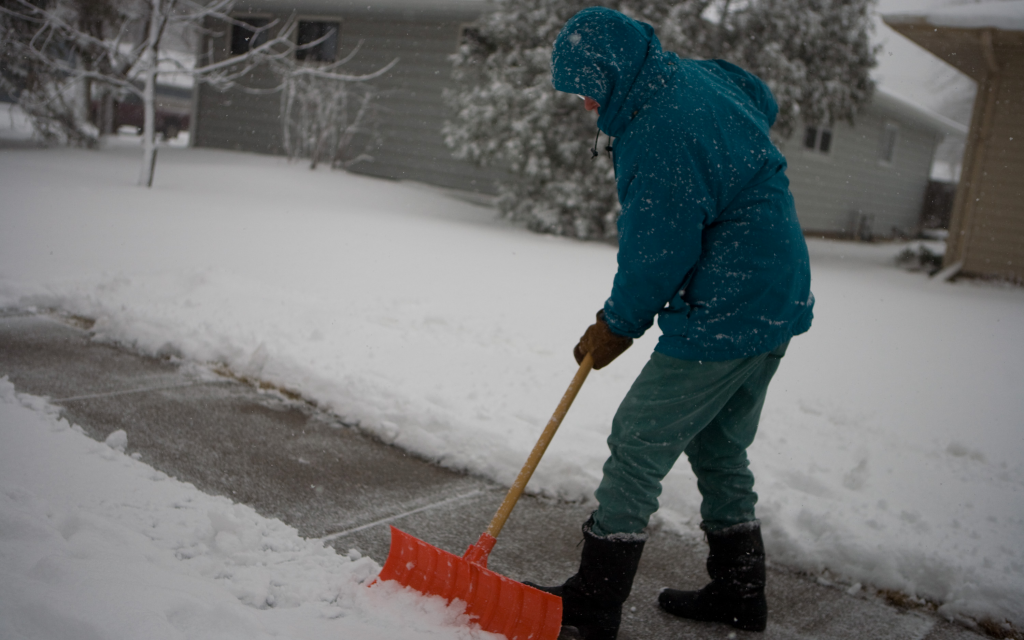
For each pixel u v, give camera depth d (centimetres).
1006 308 908
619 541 198
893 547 251
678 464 316
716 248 189
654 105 184
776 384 481
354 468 309
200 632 166
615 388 427
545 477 307
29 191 990
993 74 1154
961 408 458
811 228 1870
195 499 245
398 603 198
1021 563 251
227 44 1762
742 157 184
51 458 259
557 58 194
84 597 166
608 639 201
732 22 1303
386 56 1767
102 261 633
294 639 175
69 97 1839
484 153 1316
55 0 1477
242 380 397
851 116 1455
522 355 481
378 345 459
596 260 1024
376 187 1563
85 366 389
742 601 216
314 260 760
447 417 343
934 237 2259
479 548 202
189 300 504
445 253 919
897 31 1111
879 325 727
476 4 1562
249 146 1977
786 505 286
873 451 356
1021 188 1156
